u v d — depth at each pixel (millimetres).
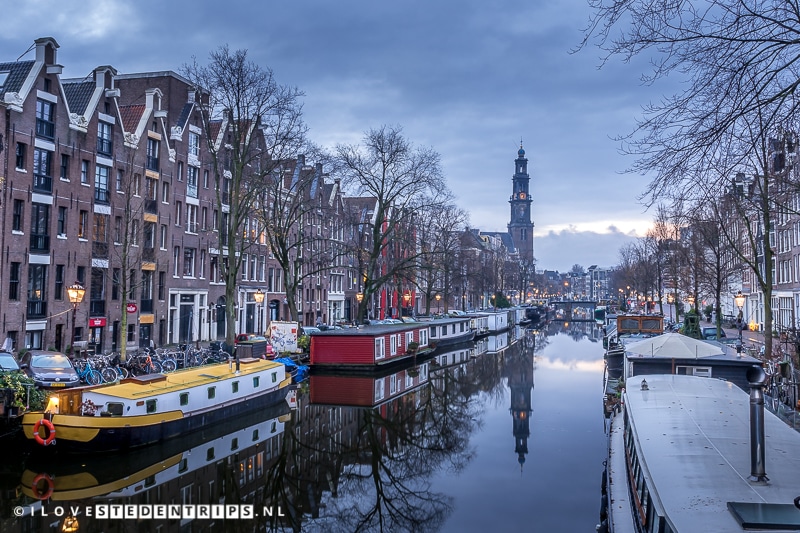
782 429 11195
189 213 44031
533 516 16203
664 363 20844
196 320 44438
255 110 34000
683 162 9281
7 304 29438
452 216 74438
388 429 25516
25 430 17625
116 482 17750
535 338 75812
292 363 35062
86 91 36344
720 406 13070
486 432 25062
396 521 15945
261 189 36188
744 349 30688
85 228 34531
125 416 18719
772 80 8797
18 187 30188
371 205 79500
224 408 23781
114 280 35875
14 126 29891
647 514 9758
